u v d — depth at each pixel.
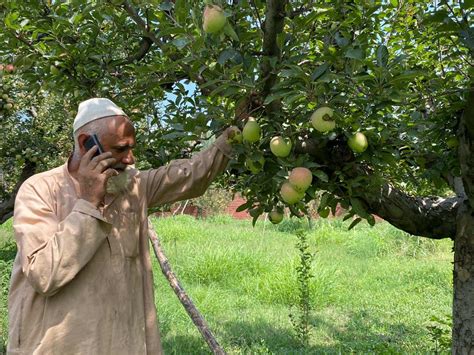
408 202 2.98
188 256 11.43
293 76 1.87
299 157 2.10
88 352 1.75
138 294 1.94
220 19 1.87
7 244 11.77
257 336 6.48
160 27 2.23
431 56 3.20
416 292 9.08
